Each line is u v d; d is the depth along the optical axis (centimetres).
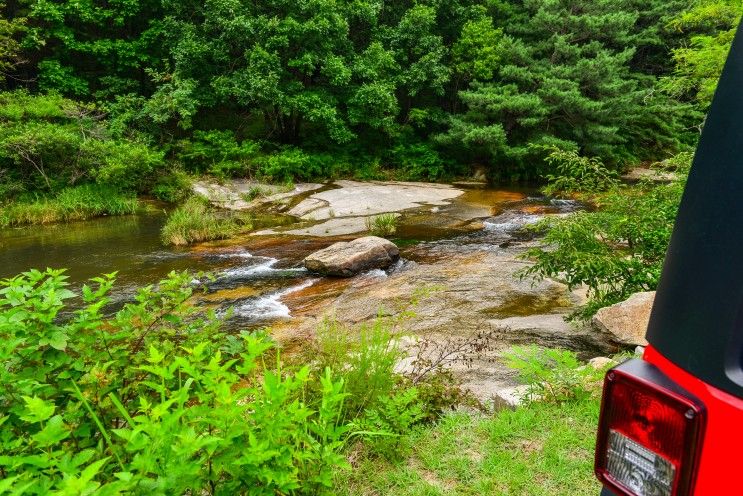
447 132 2270
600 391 369
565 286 830
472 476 275
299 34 1902
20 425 203
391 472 280
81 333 239
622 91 2238
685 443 104
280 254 1086
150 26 2231
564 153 653
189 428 163
